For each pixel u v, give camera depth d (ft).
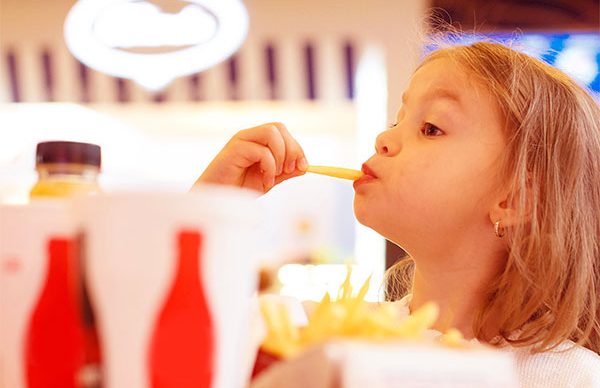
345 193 11.55
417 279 2.97
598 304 3.14
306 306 3.05
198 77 11.58
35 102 11.89
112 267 0.99
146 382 0.99
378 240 11.27
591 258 3.07
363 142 11.61
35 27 11.84
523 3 9.57
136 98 11.69
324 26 11.43
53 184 1.28
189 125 11.88
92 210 1.00
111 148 11.78
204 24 11.44
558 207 2.93
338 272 10.03
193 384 1.00
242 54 11.57
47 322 1.15
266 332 1.32
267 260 8.20
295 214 11.53
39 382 1.14
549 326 2.85
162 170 11.91
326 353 0.93
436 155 2.77
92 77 11.75
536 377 2.68
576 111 3.11
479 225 2.81
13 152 11.60
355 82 11.44
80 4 11.51
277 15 11.50
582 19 9.50
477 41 3.43
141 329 0.99
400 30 11.14
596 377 2.69
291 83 11.56
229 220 1.02
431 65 3.01
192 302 1.00
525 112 2.89
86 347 1.03
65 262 1.16
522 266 2.80
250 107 11.67
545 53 4.21
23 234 1.16
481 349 1.03
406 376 0.92
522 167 2.82
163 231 0.99
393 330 1.16
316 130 11.79
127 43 11.54
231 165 2.92
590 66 9.51
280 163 2.95
